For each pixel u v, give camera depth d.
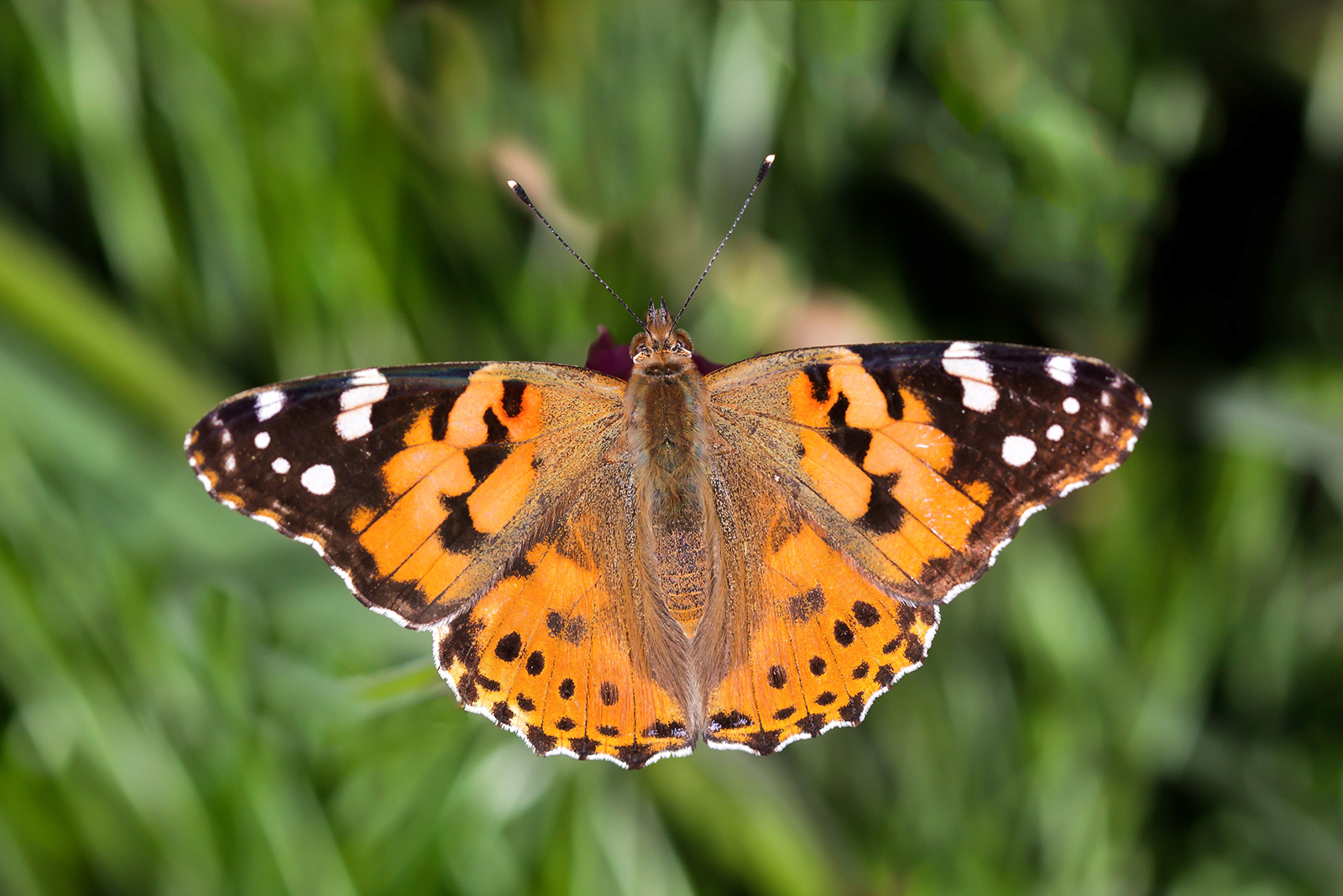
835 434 0.41
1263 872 0.44
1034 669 0.44
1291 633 0.45
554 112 0.45
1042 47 0.44
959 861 0.44
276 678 0.43
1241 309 0.45
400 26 0.44
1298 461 0.44
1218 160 0.45
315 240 0.44
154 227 0.44
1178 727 0.44
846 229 0.45
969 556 0.41
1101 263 0.45
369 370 0.41
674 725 0.41
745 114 0.44
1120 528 0.45
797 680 0.41
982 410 0.41
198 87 0.44
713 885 0.44
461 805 0.44
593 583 0.41
